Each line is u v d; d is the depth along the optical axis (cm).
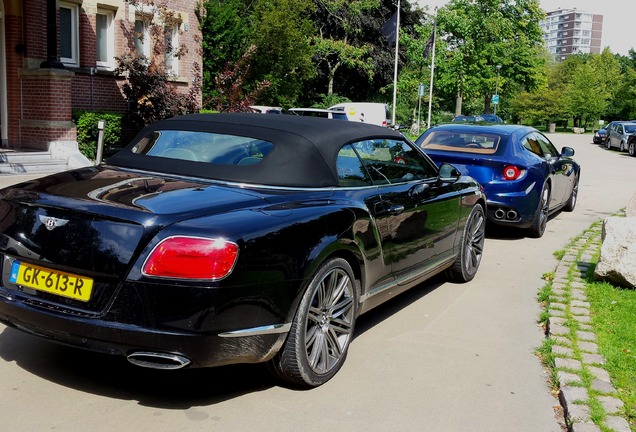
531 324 559
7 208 386
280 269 363
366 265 447
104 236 344
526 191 911
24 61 1538
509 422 373
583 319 549
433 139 975
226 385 402
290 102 3180
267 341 364
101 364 424
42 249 360
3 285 378
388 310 584
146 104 1634
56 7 1516
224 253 335
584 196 1527
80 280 348
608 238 660
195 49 2048
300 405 380
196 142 455
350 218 425
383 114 3250
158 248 333
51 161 1438
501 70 5400
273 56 2895
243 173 418
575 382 413
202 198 377
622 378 424
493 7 5172
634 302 602
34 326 360
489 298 636
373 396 398
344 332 432
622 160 2911
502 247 904
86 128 1568
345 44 4434
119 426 342
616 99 8588
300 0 3128
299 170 429
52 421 344
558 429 368
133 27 1825
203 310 331
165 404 371
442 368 450
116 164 461
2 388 381
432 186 574
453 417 376
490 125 1002
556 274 717
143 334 332
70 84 1507
